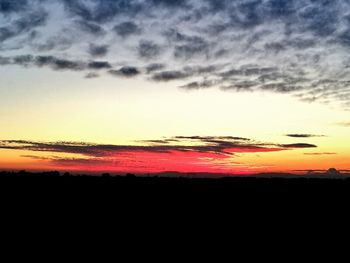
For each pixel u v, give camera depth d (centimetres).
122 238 1956
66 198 3469
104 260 1553
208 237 2031
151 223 2392
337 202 3444
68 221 2352
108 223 2347
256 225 2373
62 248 1712
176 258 1622
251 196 3959
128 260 1563
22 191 3844
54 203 3123
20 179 4828
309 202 3475
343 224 2420
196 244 1872
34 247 1705
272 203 3394
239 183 5109
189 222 2450
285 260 1623
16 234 1944
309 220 2552
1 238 1852
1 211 2612
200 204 3316
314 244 1898
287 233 2155
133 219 2511
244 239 1997
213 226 2333
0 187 4081
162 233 2106
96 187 4506
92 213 2689
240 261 1599
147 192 4238
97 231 2106
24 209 2741
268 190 4466
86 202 3238
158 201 3469
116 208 2964
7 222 2242
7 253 1594
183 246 1827
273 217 2658
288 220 2550
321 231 2209
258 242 1933
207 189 4581
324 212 2870
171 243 1880
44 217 2453
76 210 2777
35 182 4591
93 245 1789
